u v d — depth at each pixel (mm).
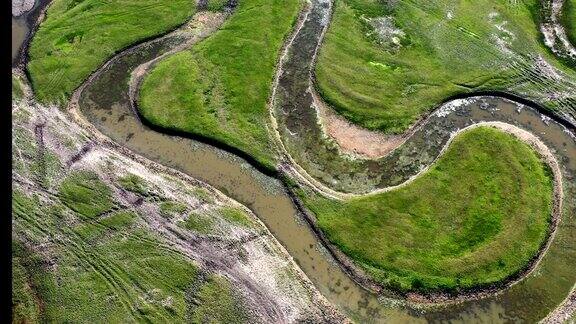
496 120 22344
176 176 20672
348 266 18516
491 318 17469
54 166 20578
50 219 19078
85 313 17047
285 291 17781
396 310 17625
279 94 23047
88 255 18281
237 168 20906
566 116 22297
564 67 23922
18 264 17859
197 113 22375
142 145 21641
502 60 24078
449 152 21219
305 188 20297
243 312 17250
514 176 20516
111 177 20359
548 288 18062
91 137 21719
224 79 23484
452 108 22688
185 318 17078
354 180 20609
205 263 18266
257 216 19719
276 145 21469
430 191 20172
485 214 19594
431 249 18828
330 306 17641
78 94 23344
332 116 22359
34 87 23547
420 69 23797
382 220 19484
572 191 20312
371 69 23797
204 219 19359
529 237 19078
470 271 18344
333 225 19375
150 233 18891
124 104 22953
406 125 22109
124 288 17609
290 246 19047
